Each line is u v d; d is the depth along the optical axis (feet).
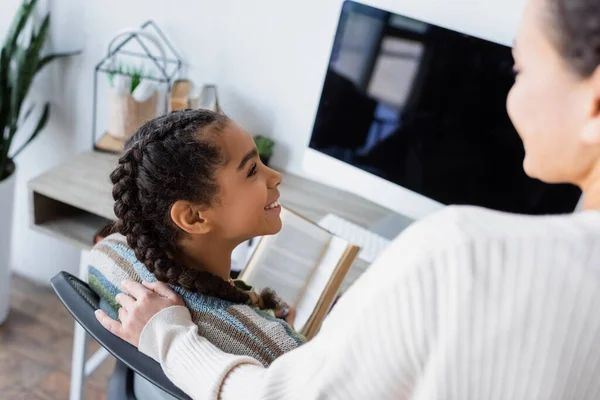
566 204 4.05
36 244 6.97
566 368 1.39
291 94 5.21
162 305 2.43
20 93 5.47
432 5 4.48
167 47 5.47
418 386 1.51
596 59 1.32
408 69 4.22
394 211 5.03
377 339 1.50
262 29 5.08
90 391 5.90
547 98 1.46
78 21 5.67
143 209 2.56
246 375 2.02
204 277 2.57
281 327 2.55
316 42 4.94
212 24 5.23
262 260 3.34
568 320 1.36
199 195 2.52
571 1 1.31
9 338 6.37
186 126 2.52
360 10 4.24
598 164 1.49
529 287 1.36
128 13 5.47
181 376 2.18
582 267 1.34
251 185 2.65
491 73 3.96
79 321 2.43
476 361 1.41
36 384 5.90
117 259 2.76
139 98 5.18
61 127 6.25
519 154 4.06
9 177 5.77
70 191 4.85
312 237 3.24
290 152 5.45
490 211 1.47
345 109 4.55
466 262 1.39
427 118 4.27
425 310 1.42
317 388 1.63
